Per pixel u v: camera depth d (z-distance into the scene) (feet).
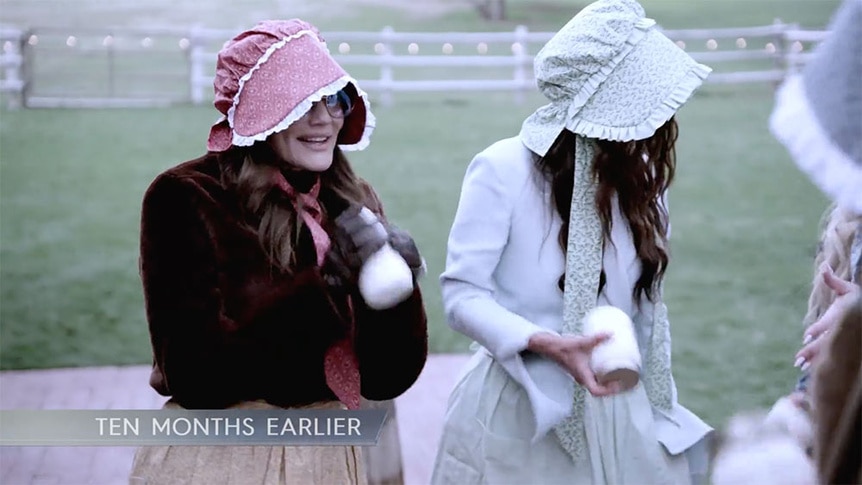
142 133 32.68
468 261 7.73
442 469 8.18
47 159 28.81
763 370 15.55
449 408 8.23
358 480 7.79
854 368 5.44
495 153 7.83
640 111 7.46
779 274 19.90
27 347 16.48
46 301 18.65
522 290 7.81
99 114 35.29
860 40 4.73
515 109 37.47
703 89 38.70
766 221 23.43
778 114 5.05
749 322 17.53
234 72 7.33
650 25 7.64
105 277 20.25
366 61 38.55
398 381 7.85
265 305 7.20
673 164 7.82
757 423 6.07
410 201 24.80
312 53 7.41
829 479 5.49
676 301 18.39
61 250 21.68
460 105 38.06
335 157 7.70
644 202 7.70
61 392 14.34
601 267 7.72
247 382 7.43
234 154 7.38
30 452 12.37
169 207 7.19
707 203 24.91
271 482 7.55
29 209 24.34
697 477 7.95
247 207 7.25
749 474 5.76
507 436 7.86
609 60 7.51
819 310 8.66
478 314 7.64
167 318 7.20
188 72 39.40
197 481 7.50
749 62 41.09
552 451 7.84
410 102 38.55
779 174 27.50
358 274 7.37
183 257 7.17
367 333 7.57
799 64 38.70
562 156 7.65
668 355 8.07
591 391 7.36
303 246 7.38
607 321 7.40
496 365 7.97
